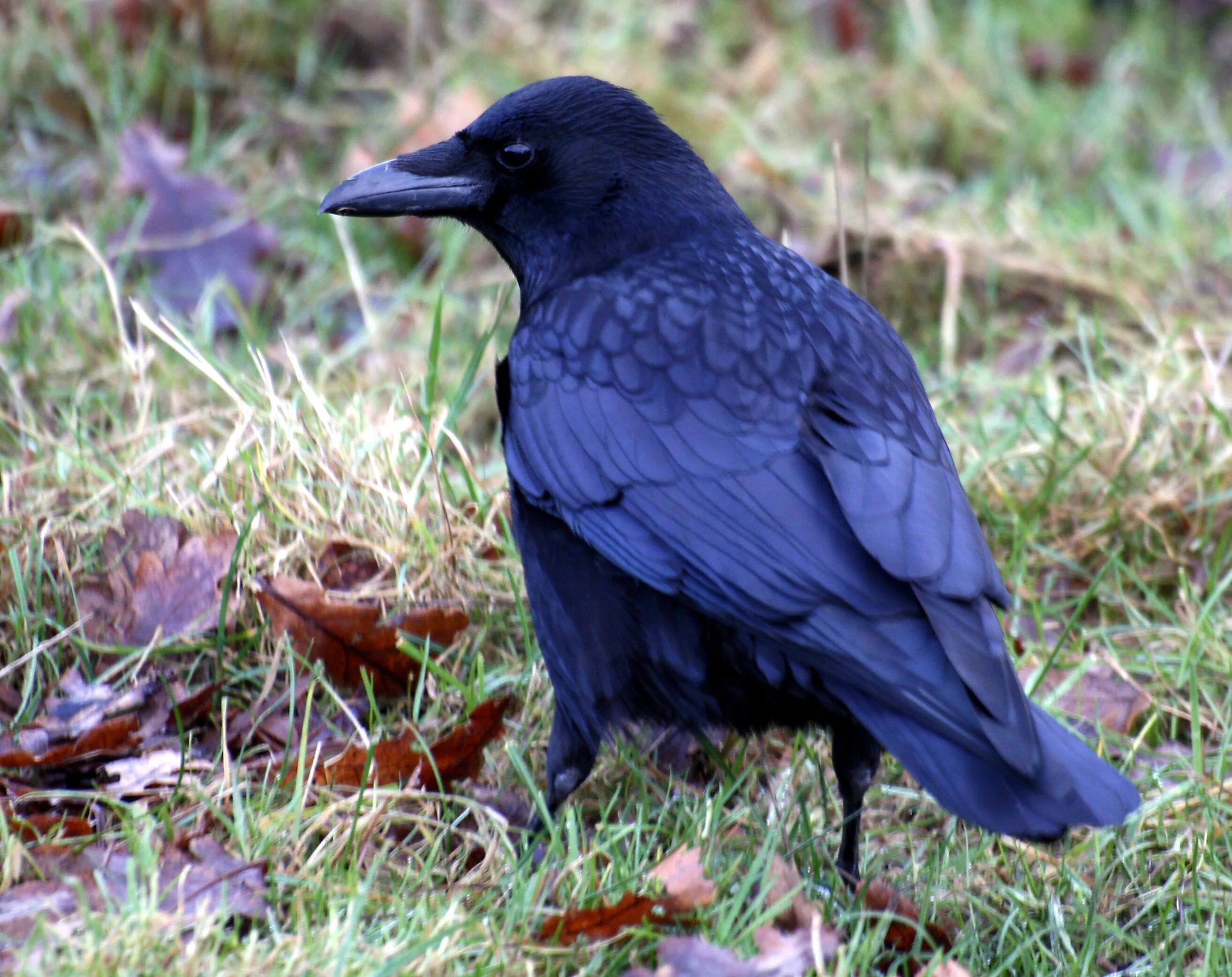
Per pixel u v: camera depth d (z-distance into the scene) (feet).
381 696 28.55
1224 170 49.98
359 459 31.01
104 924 20.38
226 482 30.63
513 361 26.20
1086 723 29.22
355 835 23.38
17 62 45.65
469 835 24.52
